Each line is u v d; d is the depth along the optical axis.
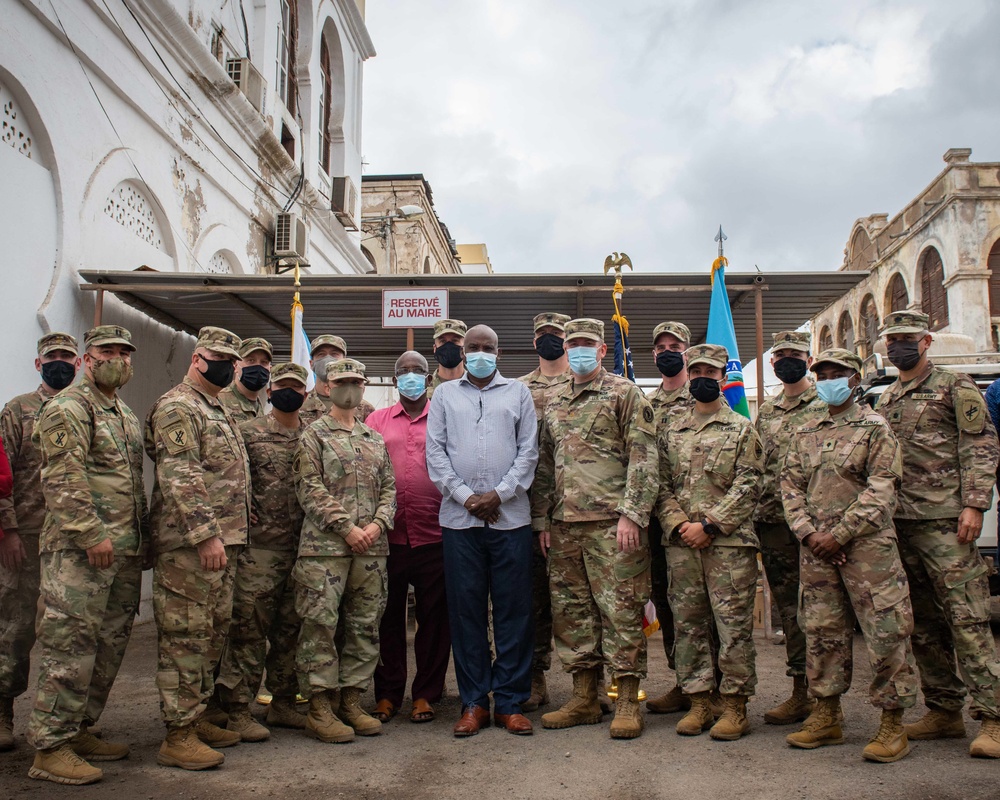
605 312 8.94
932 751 3.74
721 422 4.26
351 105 14.21
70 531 3.39
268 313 8.84
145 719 4.45
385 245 18.14
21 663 3.86
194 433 3.82
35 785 3.34
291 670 4.37
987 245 20.58
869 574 3.70
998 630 7.26
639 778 3.41
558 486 4.34
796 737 3.81
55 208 6.68
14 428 4.22
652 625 4.91
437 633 4.59
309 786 3.37
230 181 9.88
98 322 6.96
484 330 4.52
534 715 4.50
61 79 6.66
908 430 4.09
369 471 4.30
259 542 4.25
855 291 26.91
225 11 9.84
